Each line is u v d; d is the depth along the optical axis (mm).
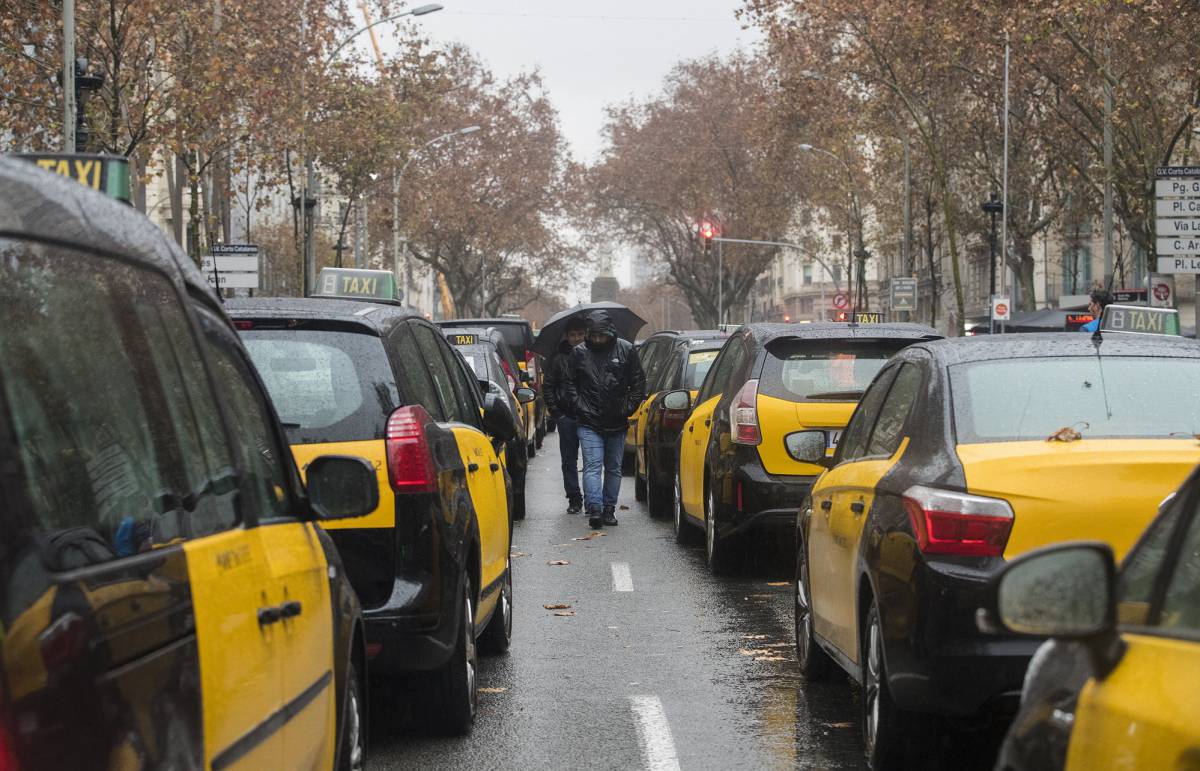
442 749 7488
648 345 26531
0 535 2623
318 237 73500
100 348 3312
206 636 3492
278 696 4121
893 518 6570
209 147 31938
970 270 84250
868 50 45844
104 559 3035
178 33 30672
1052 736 3211
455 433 8109
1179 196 22922
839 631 7770
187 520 3623
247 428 4449
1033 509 6098
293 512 4801
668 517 18641
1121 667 3057
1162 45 35031
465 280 81750
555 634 10672
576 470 19172
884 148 59281
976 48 40656
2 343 2844
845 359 12703
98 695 2852
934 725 6539
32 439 2863
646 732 7777
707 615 11422
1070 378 6969
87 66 24500
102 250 3383
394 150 50438
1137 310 16156
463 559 7402
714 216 81438
